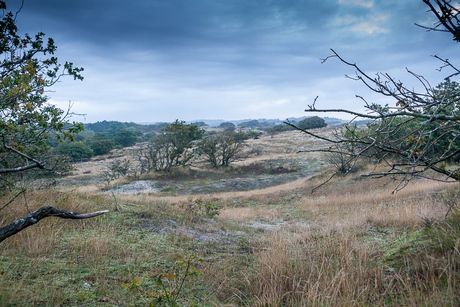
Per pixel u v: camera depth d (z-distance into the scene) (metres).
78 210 7.24
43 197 7.11
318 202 17.38
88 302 3.48
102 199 9.39
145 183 32.00
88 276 4.19
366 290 3.78
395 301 3.45
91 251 4.98
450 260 3.67
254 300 4.11
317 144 53.78
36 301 3.27
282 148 55.25
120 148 84.19
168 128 37.69
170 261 5.39
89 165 52.97
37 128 6.91
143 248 5.90
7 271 3.77
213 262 5.67
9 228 2.29
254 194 24.56
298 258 5.36
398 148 2.33
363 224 8.41
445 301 2.96
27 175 7.67
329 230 8.05
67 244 5.24
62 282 3.84
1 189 6.62
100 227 6.61
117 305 3.54
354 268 4.47
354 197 15.95
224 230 9.40
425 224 5.45
